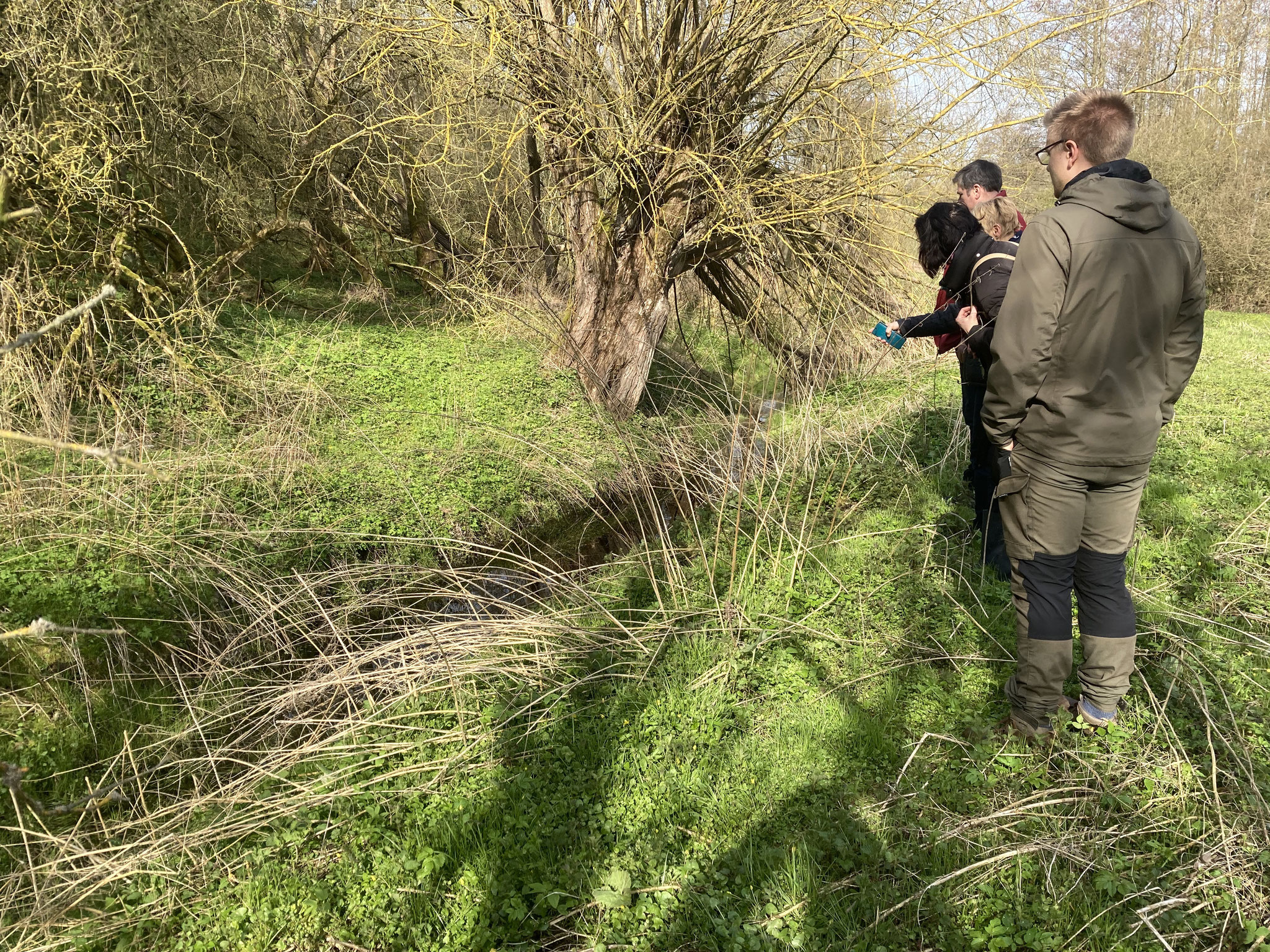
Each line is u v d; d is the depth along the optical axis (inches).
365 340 316.8
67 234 222.8
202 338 245.0
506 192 295.3
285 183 345.1
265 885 97.8
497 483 217.8
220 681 136.3
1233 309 702.5
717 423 252.1
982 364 153.3
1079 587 106.4
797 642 142.1
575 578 182.7
